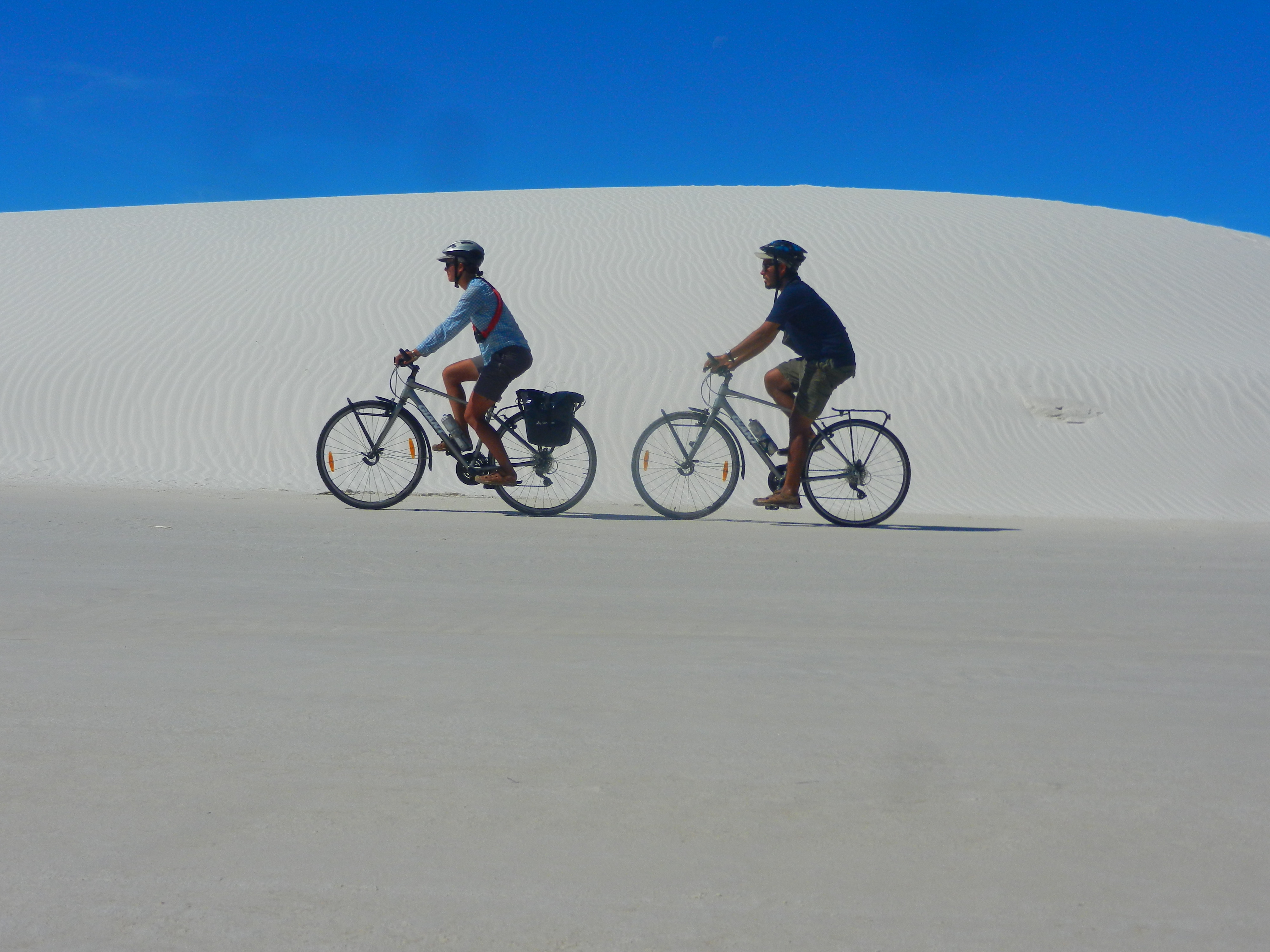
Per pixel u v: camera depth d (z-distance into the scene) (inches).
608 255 912.3
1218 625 154.2
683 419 290.0
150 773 87.7
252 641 132.7
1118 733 102.4
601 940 63.4
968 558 220.1
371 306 744.3
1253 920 66.9
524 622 146.0
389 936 63.5
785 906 67.8
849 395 608.7
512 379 282.5
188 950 61.6
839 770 91.0
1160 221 1126.4
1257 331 784.3
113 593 161.5
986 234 992.2
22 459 517.7
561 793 84.9
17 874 70.2
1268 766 94.0
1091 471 550.3
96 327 700.0
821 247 938.7
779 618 152.3
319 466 300.8
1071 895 69.8
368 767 89.8
